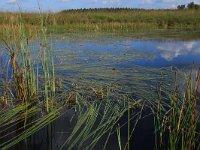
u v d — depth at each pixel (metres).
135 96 7.66
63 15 30.23
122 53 14.22
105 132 5.69
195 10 36.69
